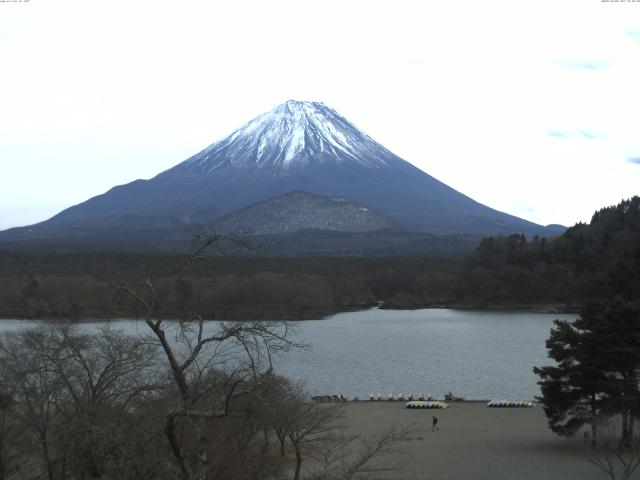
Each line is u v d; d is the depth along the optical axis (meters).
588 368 53.06
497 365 111.31
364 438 55.56
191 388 24.31
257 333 22.77
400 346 133.62
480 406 78.62
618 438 53.84
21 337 49.66
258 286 159.12
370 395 84.75
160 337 21.33
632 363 52.91
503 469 50.00
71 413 32.41
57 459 32.62
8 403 36.84
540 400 56.69
